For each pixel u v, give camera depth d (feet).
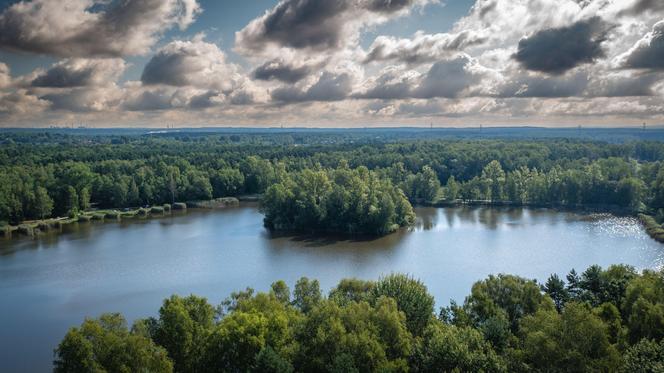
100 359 183.21
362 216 614.75
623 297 262.26
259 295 243.60
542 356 192.54
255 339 201.46
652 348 182.29
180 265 474.49
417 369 202.69
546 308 242.99
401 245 549.54
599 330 193.67
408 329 235.61
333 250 530.68
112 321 202.49
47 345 310.04
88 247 544.21
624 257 490.90
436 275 438.40
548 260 483.51
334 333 196.54
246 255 510.17
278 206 651.66
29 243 565.12
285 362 181.57
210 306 240.94
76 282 425.69
